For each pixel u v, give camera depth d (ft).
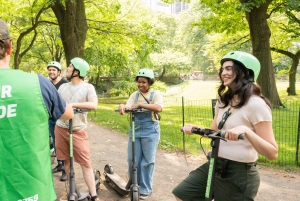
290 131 30.45
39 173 4.97
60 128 11.89
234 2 50.29
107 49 72.02
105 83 108.37
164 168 19.45
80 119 11.83
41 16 55.16
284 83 121.90
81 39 42.86
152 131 13.74
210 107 53.01
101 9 50.65
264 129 7.06
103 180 16.60
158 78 150.61
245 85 7.21
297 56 75.92
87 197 12.74
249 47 84.58
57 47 90.48
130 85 86.02
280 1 49.16
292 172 18.95
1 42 4.92
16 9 49.85
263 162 20.61
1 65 5.00
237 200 7.51
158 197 14.48
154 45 53.36
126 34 52.24
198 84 116.78
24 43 82.43
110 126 34.63
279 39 71.41
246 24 56.08
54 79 18.26
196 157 22.18
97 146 25.39
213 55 87.20
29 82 4.97
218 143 6.91
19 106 4.78
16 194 4.74
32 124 4.91
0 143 4.63
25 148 4.81
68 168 12.46
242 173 7.45
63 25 41.55
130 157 13.85
